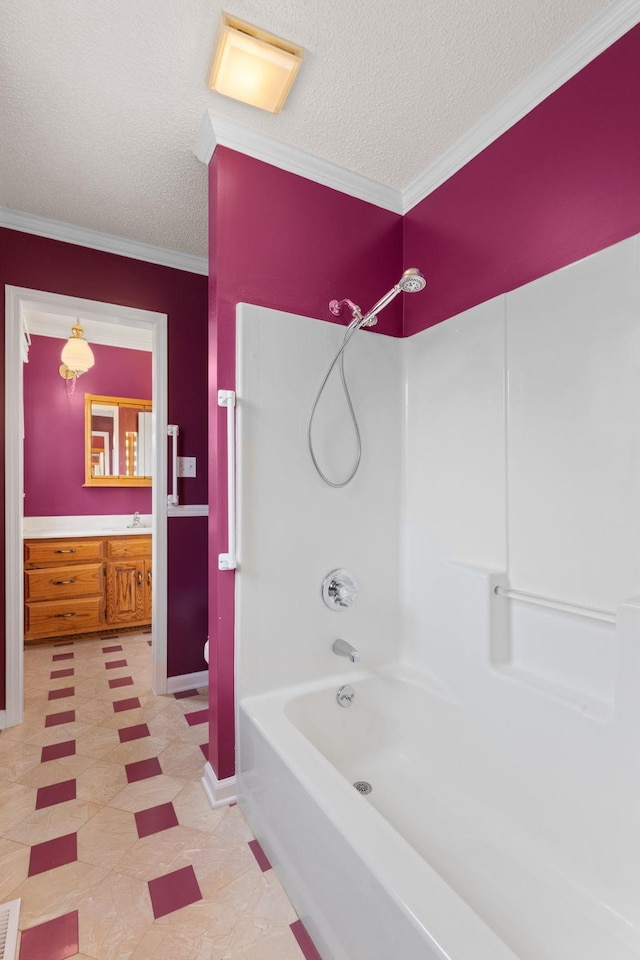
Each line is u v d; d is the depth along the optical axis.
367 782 1.58
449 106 1.55
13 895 1.21
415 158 1.80
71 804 1.58
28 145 1.73
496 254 1.61
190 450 2.61
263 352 1.65
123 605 3.53
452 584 1.66
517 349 1.47
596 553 1.25
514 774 1.36
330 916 1.00
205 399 2.67
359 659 1.67
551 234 1.43
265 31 1.28
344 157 1.79
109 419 3.93
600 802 1.12
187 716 2.23
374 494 1.90
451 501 1.73
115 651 3.15
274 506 1.67
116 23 1.26
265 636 1.65
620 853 1.07
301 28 1.27
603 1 1.20
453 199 1.79
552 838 1.23
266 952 1.06
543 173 1.45
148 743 1.98
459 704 1.58
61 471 3.76
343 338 1.83
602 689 1.24
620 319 1.20
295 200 1.78
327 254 1.85
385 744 1.76
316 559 1.75
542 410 1.40
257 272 1.70
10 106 1.53
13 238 2.17
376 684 1.77
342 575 1.80
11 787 1.67
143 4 1.21
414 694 1.73
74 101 1.52
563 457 1.34
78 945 1.08
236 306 1.63
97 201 2.08
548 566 1.38
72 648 3.21
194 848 1.38
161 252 2.51
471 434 1.65
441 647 1.71
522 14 1.23
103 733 2.06
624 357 1.19
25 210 2.14
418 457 1.90
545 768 1.27
